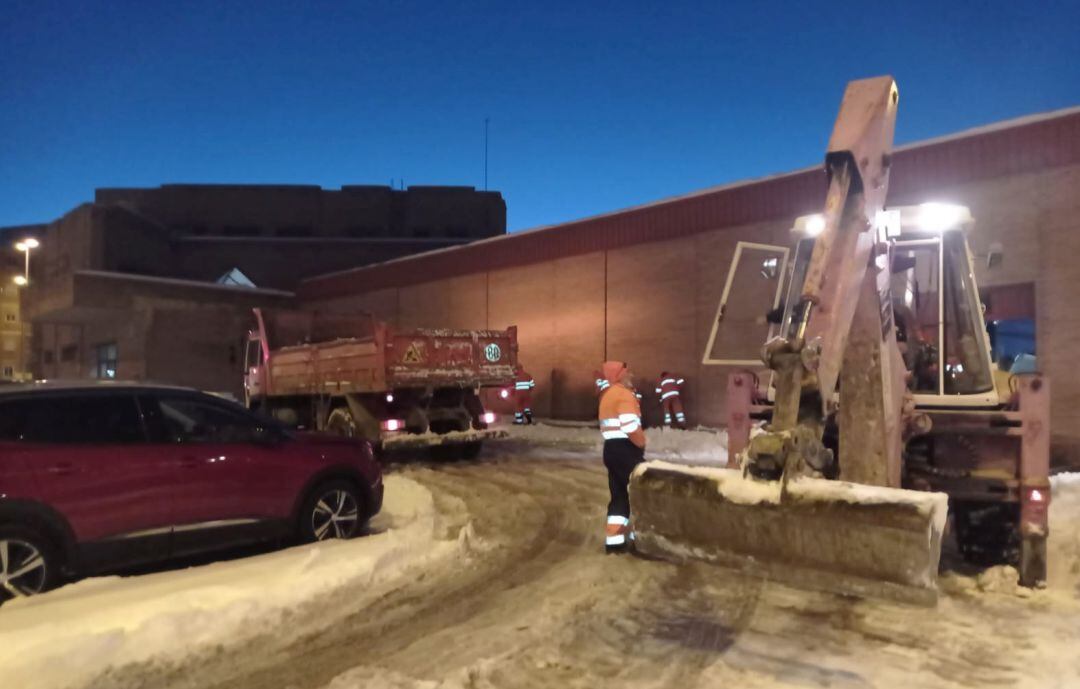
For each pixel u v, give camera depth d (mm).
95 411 6406
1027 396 6082
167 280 32875
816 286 5055
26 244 38938
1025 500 6051
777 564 5570
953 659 4719
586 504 10305
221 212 47250
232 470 6941
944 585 6184
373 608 5898
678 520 6172
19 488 5766
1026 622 5340
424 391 14469
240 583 6137
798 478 5520
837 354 5309
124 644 4945
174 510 6535
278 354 17797
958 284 6938
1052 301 14133
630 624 5449
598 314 23547
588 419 23766
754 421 7793
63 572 6004
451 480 12570
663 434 18781
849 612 5633
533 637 5215
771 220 19000
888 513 5031
